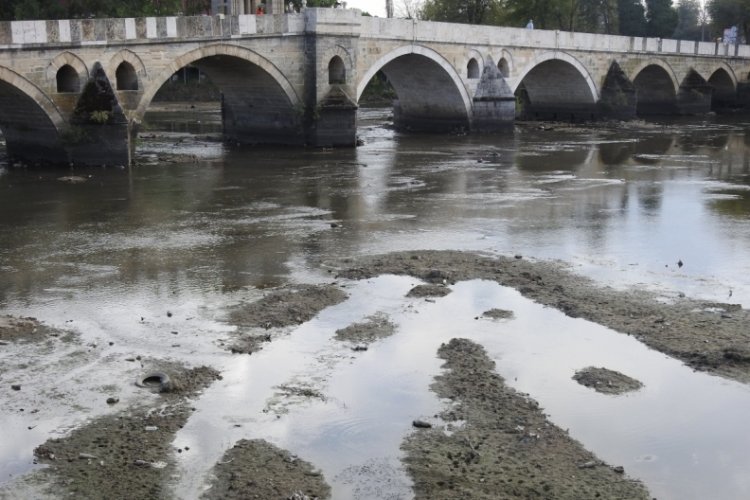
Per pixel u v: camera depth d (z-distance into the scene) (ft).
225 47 141.79
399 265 70.28
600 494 35.27
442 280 65.92
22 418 42.52
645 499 34.96
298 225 87.20
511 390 45.70
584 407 43.73
